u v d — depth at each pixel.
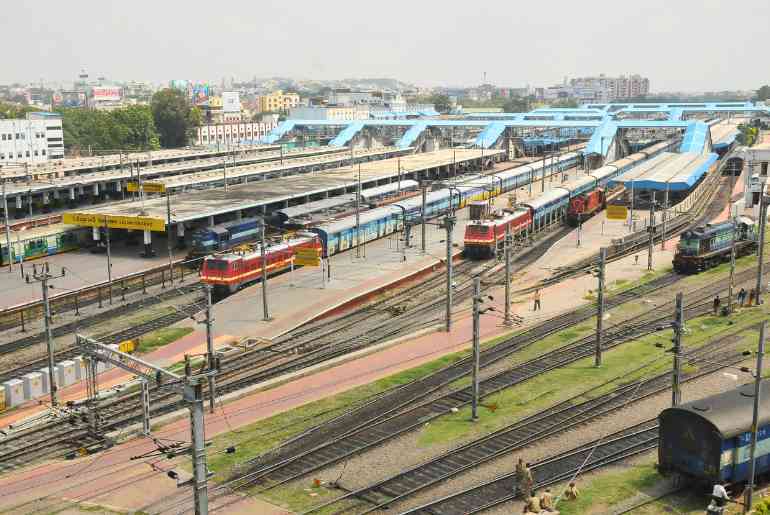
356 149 190.50
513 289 77.38
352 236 96.19
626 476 37.47
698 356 54.84
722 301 69.56
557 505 34.66
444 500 35.41
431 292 77.25
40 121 192.88
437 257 90.56
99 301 72.12
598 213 121.25
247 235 96.69
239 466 39.72
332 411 46.94
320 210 106.25
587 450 40.53
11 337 63.41
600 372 52.31
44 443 43.81
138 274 83.75
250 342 61.38
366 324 66.38
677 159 153.38
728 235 84.12
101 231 100.62
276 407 47.91
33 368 55.66
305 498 36.25
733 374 50.69
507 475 37.72
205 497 28.02
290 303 71.56
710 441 34.06
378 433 43.62
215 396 48.97
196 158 172.00
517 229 98.25
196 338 62.31
